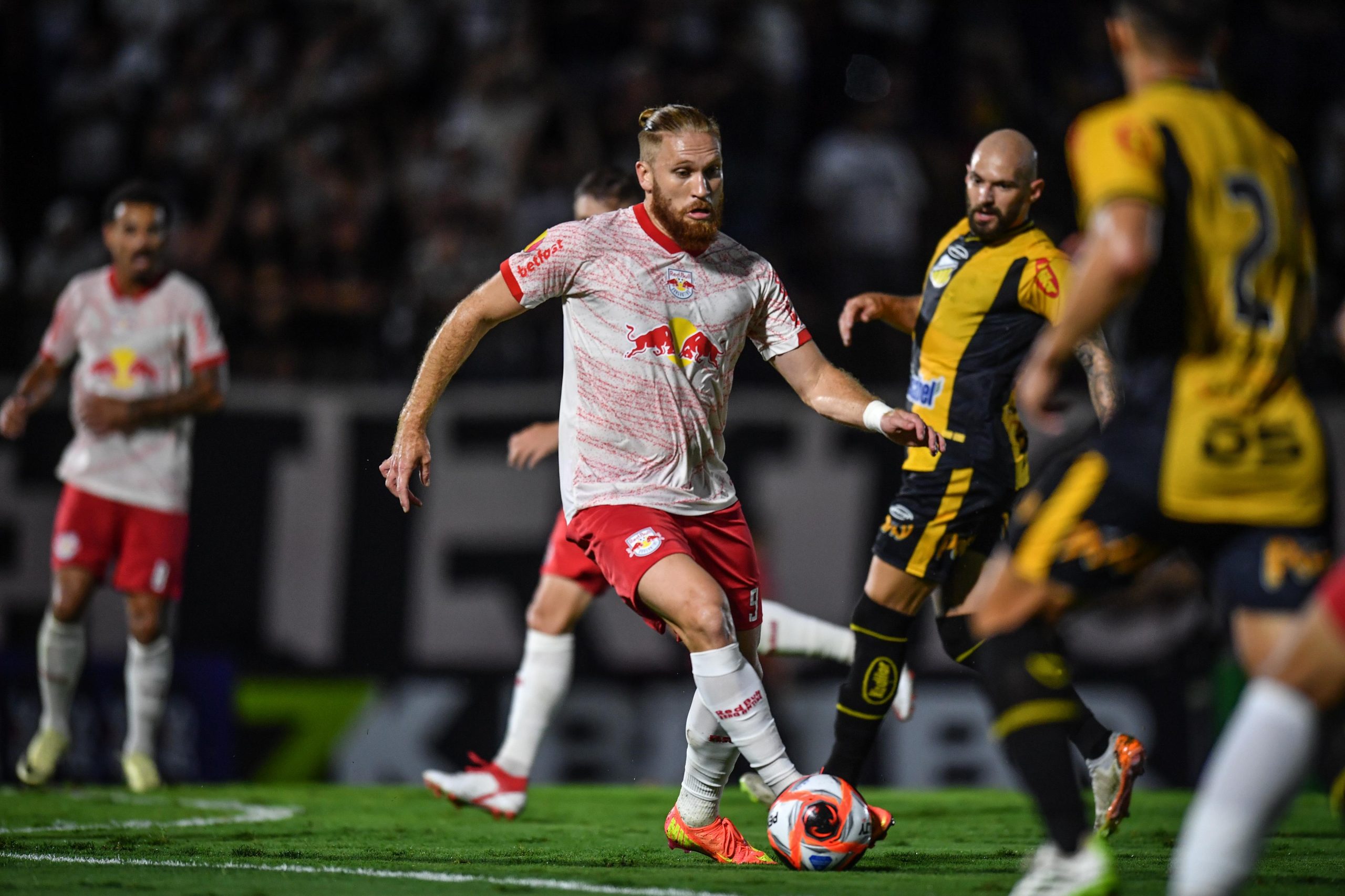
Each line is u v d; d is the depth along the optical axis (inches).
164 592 983.6
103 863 541.0
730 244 585.0
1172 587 1177.4
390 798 912.3
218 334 995.9
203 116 1780.3
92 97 1808.6
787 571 1203.2
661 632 583.2
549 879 494.3
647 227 573.0
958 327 654.5
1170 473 382.3
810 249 1592.0
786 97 1752.0
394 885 474.9
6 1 1868.8
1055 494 401.1
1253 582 382.3
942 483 651.5
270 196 1653.5
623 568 552.4
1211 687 1167.0
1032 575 400.8
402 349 1499.8
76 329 983.6
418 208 1668.3
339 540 1215.6
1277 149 405.7
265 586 1205.1
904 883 479.8
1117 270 363.3
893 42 1793.8
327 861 555.2
